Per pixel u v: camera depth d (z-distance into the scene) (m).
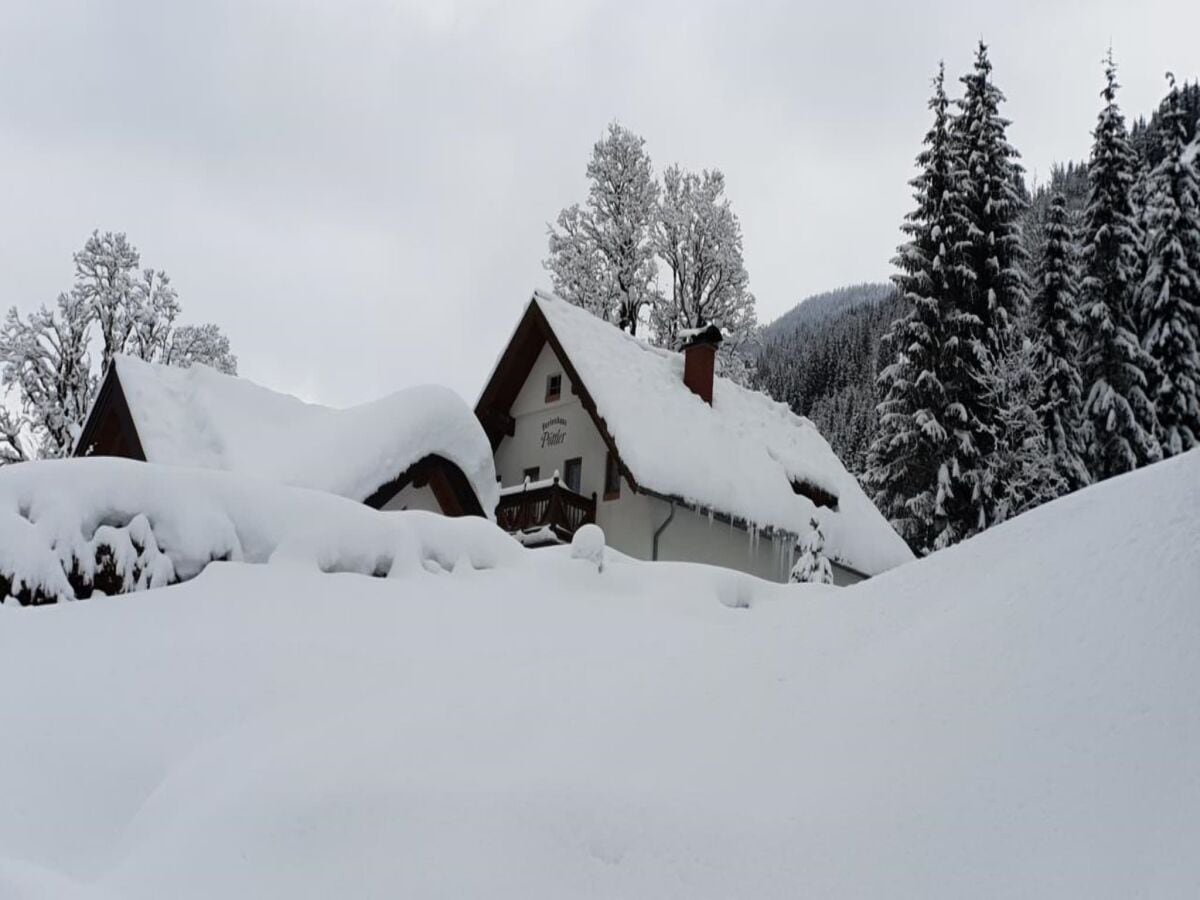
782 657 5.20
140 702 6.46
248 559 9.14
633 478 20.80
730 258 34.91
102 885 4.62
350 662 7.25
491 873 3.88
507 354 24.84
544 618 9.15
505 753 4.73
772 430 26.73
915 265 29.56
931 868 3.40
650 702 4.98
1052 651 4.21
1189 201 32.16
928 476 27.78
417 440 16.42
